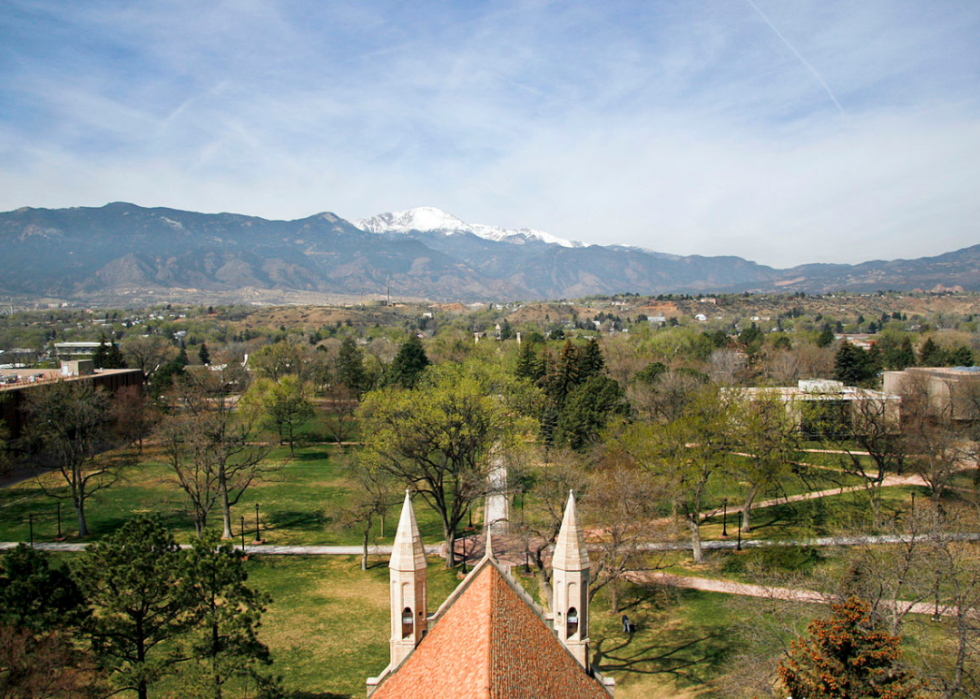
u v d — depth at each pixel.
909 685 26.83
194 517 74.44
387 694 23.48
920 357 157.00
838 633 25.64
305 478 98.44
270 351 154.62
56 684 27.08
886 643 25.52
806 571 56.28
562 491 60.69
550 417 103.56
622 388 120.69
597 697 24.20
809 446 92.19
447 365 95.81
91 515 78.56
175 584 32.66
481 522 76.44
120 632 32.25
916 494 76.38
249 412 107.62
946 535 41.09
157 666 30.75
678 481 63.03
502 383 96.31
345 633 50.09
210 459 68.69
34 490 87.62
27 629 27.70
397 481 67.75
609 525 54.41
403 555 24.86
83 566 31.56
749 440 66.50
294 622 51.91
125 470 96.69
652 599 54.09
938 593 39.22
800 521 70.62
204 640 33.28
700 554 61.53
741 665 38.00
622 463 69.56
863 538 48.19
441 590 56.50
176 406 128.00
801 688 26.11
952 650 38.00
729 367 137.88
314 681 43.12
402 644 24.97
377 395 71.06
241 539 70.69
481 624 21.33
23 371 128.12
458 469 63.06
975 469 74.44
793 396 82.94
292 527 76.19
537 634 23.97
